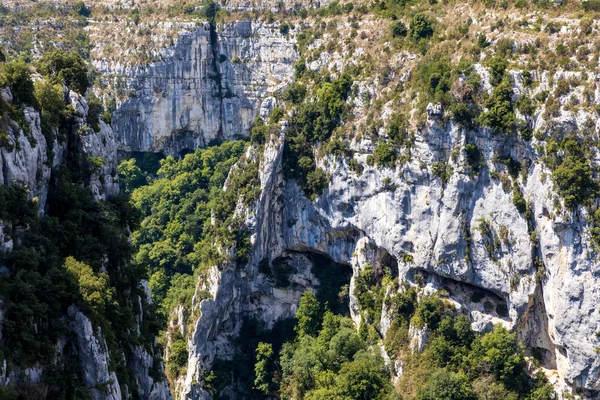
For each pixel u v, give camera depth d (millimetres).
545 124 119938
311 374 136125
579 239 117625
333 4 187250
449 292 133000
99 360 78625
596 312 117125
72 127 93125
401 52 142875
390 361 133875
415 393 126938
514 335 126188
